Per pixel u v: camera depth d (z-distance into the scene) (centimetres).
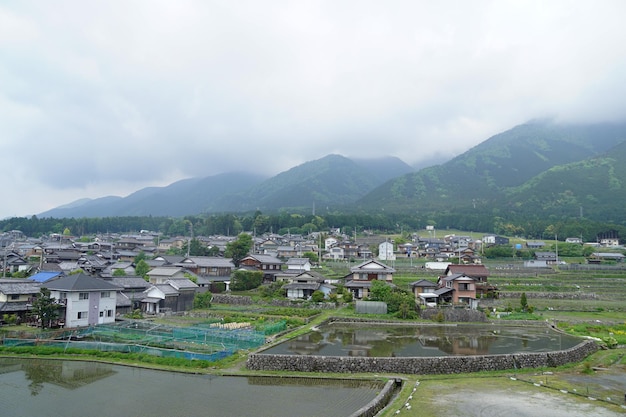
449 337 5288
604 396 3047
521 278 9725
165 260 10612
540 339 5162
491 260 13600
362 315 6781
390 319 6550
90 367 3916
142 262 9844
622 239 16375
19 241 16412
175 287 7256
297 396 3114
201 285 8619
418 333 5581
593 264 11925
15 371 3778
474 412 2697
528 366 3944
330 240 16762
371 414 2784
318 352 4353
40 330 5044
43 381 3475
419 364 3772
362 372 3750
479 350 4488
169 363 3953
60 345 4481
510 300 7912
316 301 7656
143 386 3344
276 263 10831
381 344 4803
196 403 2955
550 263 12588
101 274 8638
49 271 8444
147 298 6962
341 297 8125
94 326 5400
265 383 3453
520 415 2652
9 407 2881
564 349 4528
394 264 12875
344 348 4556
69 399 3041
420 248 16212
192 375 3666
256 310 7162
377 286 7444
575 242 16350
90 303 5603
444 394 3103
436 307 6988
